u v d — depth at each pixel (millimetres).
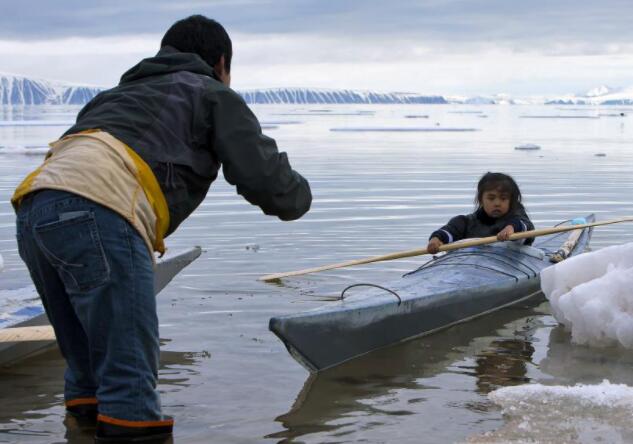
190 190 2535
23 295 4156
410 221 7238
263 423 2695
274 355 3521
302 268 5352
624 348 3688
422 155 15789
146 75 2574
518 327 4129
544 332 4016
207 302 4449
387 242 6270
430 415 2766
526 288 4758
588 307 3678
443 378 3232
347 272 5246
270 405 2887
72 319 2594
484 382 3176
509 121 44812
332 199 8789
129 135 2420
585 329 3736
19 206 2467
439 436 2553
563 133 26922
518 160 14414
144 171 2396
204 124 2496
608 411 2707
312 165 13367
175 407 2850
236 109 2523
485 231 5047
